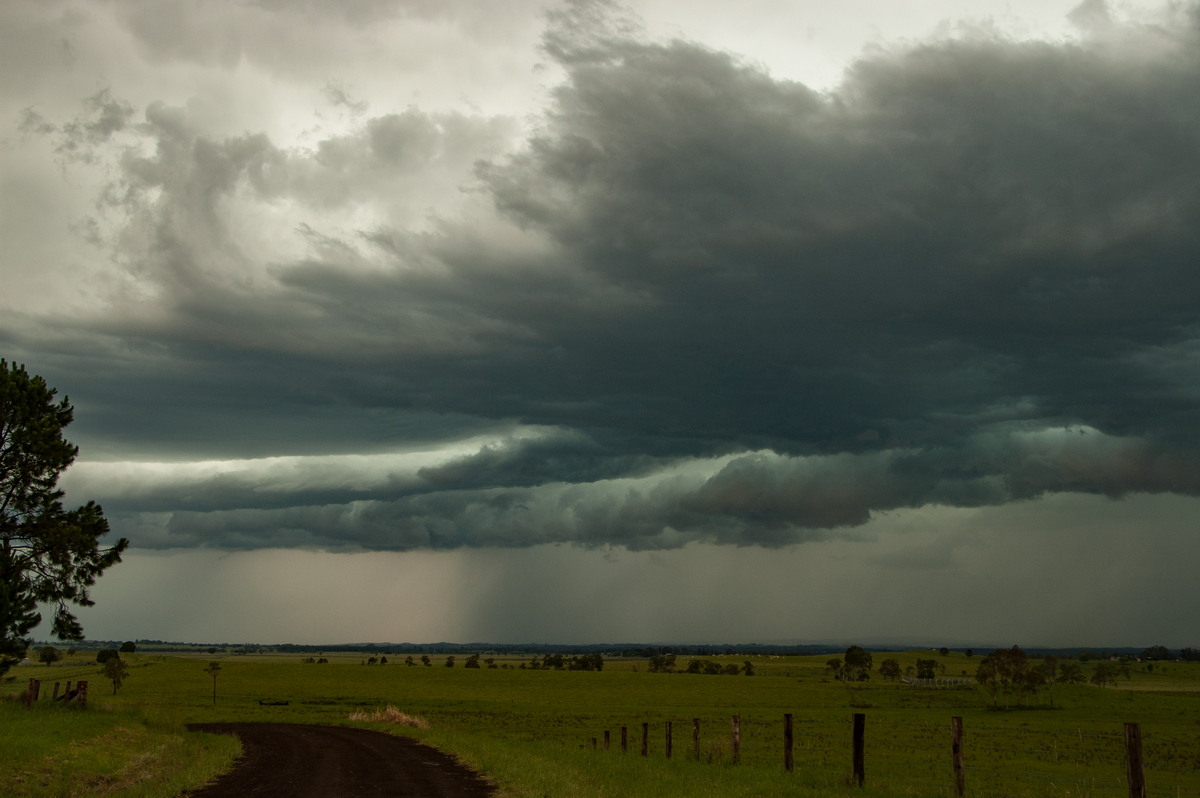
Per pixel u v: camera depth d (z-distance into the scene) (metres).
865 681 176.00
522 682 152.38
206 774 25.08
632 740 61.31
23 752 23.91
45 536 41.31
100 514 43.91
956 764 18.56
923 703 125.44
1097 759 54.12
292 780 24.20
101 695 111.75
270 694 118.38
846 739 65.94
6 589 39.00
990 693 139.12
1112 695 140.00
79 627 43.03
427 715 91.38
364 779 24.12
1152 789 40.53
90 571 43.00
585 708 106.19
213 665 112.31
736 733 26.89
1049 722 90.62
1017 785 37.12
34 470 41.88
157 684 132.25
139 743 33.19
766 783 20.81
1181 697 137.62
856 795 19.14
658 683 155.50
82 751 26.69
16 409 41.78
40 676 147.00
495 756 28.45
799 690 146.25
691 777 22.30
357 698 114.31
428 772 25.67
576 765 25.67
